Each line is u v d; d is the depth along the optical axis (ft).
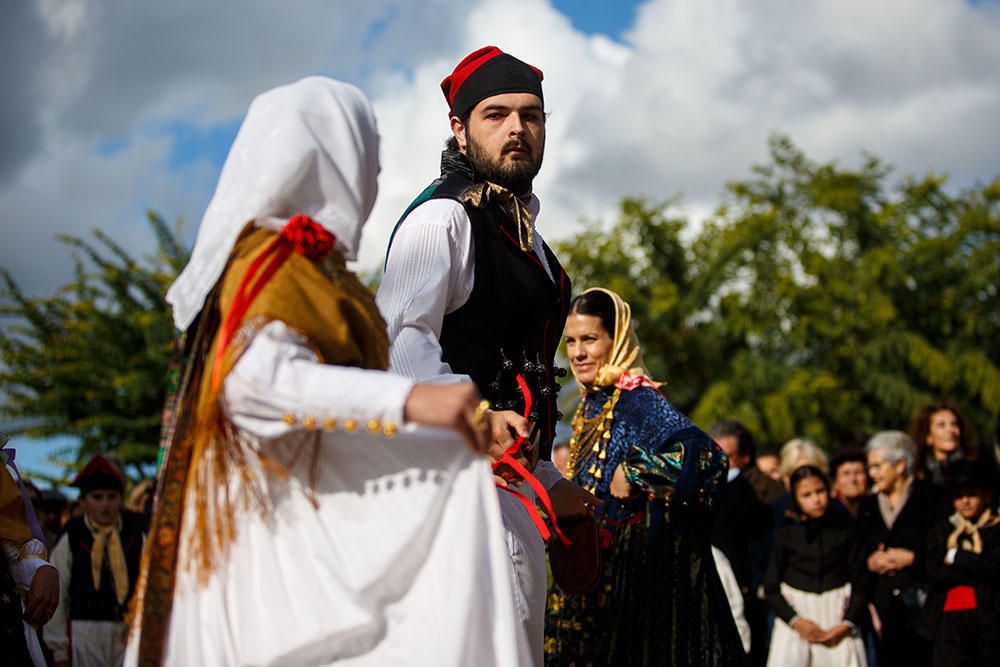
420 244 10.11
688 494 13.48
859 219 83.05
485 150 10.85
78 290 49.55
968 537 19.89
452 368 10.32
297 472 7.30
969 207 84.07
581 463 14.44
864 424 75.51
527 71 11.08
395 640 7.13
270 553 7.20
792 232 80.38
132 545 21.47
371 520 7.25
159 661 7.22
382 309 10.03
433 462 7.34
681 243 83.51
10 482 11.38
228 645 7.14
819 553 21.44
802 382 74.38
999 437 22.94
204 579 7.16
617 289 79.15
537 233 11.57
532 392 10.78
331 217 7.64
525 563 10.00
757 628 23.41
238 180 7.58
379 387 6.84
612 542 13.67
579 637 13.48
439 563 7.22
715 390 75.05
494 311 10.52
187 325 7.54
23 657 10.80
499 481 10.07
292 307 7.14
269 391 6.85
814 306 77.82
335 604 7.07
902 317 78.95
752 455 24.36
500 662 7.13
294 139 7.57
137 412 48.14
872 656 21.42
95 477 21.17
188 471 7.38
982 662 19.40
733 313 77.97
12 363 48.29
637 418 14.11
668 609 13.38
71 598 20.62
